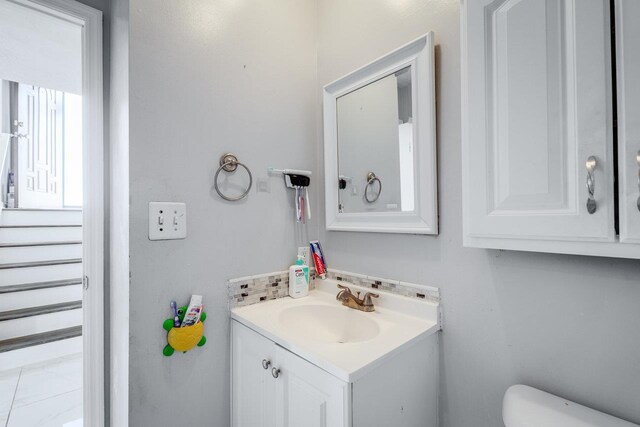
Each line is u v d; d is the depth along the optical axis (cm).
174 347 103
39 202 371
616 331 73
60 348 238
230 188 121
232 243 121
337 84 137
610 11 59
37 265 264
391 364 85
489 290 93
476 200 79
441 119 104
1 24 118
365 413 77
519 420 73
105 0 119
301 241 145
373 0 126
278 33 137
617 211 58
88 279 117
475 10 79
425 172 105
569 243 65
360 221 129
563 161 65
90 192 117
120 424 106
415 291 111
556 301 81
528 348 86
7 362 219
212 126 116
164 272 104
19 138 342
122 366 103
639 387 70
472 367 97
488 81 77
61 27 120
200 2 113
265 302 129
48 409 178
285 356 92
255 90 129
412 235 112
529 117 70
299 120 145
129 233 97
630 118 56
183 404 109
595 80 60
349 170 134
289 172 135
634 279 70
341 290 134
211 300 115
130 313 97
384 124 120
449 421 102
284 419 92
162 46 104
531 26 69
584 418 72
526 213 70
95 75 116
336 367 75
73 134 421
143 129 100
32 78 176
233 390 118
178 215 107
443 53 104
